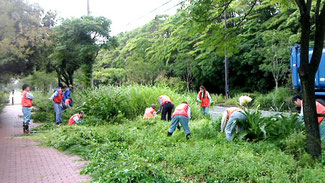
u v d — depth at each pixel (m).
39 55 17.84
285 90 19.73
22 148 7.82
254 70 27.75
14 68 17.56
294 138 5.57
